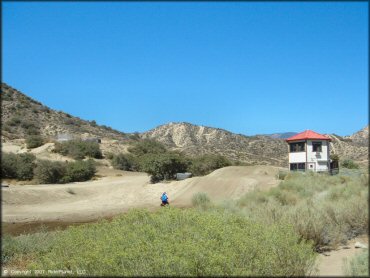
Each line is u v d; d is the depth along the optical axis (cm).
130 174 6581
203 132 10775
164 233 1005
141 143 9181
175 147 10081
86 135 10019
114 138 10869
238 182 2903
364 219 824
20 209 3538
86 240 1042
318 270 669
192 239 914
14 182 5125
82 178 5706
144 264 758
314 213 995
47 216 3073
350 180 1207
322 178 1772
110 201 4069
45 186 4766
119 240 941
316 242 905
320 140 2509
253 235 901
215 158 5078
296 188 1719
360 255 595
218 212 1405
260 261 747
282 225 955
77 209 3631
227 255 764
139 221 1221
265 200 1648
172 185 4050
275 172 3003
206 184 3256
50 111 11450
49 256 1052
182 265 729
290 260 741
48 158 6869
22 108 10231
